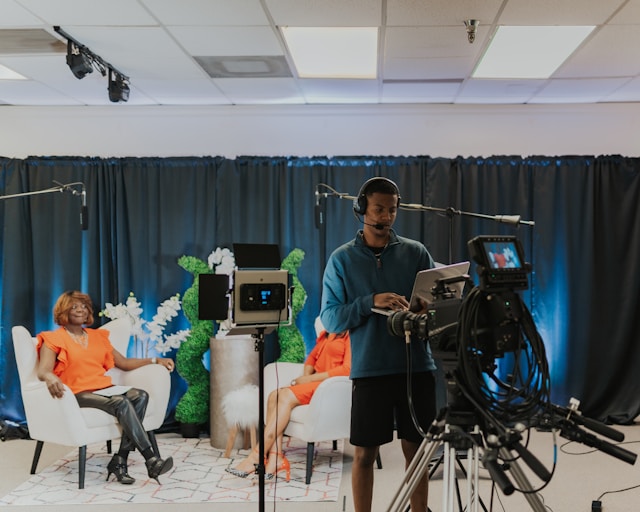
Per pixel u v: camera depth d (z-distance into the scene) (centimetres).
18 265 512
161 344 481
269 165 520
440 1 316
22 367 394
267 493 353
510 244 154
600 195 516
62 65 422
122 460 379
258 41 377
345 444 457
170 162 519
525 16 336
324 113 532
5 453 444
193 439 480
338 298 259
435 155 534
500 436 133
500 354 153
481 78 454
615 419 502
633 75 445
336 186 516
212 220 518
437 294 175
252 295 266
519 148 531
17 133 538
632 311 509
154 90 485
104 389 398
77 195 504
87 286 513
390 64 422
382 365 243
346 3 320
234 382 447
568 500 337
